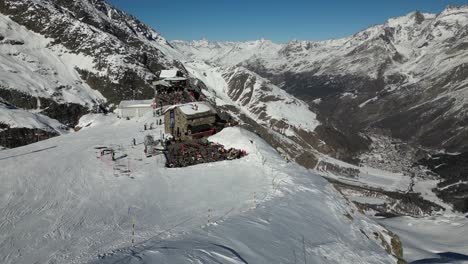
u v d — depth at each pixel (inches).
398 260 1247.5
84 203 1418.6
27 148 2410.2
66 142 2600.9
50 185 1631.4
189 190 1578.5
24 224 1207.6
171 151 2208.4
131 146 2431.1
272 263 917.8
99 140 2650.1
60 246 1040.2
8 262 952.3
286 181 1717.5
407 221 4783.5
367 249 1255.5
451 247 3324.3
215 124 2684.5
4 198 1457.9
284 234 1133.7
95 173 1819.6
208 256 866.8
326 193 1696.6
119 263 802.8
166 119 2674.7
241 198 1466.5
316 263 995.9
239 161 1999.3
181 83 4210.1
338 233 1296.8
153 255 852.0
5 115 4005.9
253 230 1109.7
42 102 5113.2
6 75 5226.4
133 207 1376.7
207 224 1144.2
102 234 1121.4
